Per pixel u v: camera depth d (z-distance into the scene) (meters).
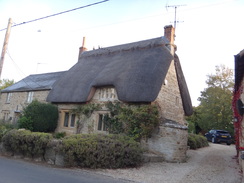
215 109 29.30
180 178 7.80
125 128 12.00
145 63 13.27
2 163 8.61
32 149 9.81
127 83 12.57
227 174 8.71
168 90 13.99
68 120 15.39
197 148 17.20
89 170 8.16
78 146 8.43
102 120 13.53
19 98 19.86
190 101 17.08
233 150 16.86
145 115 11.33
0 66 13.09
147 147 11.58
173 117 14.45
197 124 33.22
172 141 11.24
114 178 7.30
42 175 6.94
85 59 17.97
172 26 15.50
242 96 8.49
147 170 8.76
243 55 7.23
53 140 9.33
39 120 14.22
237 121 10.05
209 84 31.83
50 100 15.96
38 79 21.78
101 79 13.75
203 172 9.00
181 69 16.17
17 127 13.70
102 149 8.58
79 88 14.79
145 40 15.85
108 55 16.61
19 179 6.17
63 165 8.79
